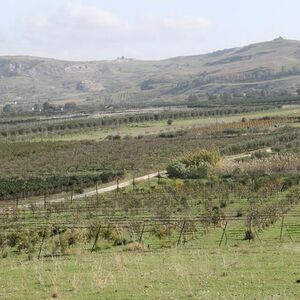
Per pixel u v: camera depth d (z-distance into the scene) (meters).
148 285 27.50
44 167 116.06
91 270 32.12
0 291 27.75
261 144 129.38
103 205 69.88
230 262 33.50
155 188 82.06
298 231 49.97
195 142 141.75
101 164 116.12
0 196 83.75
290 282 27.53
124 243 46.69
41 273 31.86
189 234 50.09
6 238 47.22
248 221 51.88
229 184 79.06
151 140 153.00
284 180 79.56
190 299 24.91
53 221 60.66
